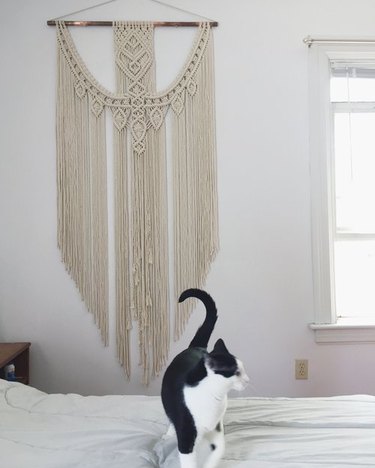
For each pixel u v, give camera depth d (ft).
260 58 7.86
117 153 7.61
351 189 8.01
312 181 7.82
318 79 7.82
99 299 7.60
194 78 7.73
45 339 7.63
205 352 3.58
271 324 7.81
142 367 7.62
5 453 3.47
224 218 7.79
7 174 7.63
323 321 7.78
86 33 7.68
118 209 7.59
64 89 7.63
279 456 3.52
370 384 7.84
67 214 7.60
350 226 8.04
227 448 3.67
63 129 7.60
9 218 7.63
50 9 7.68
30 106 7.64
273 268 7.82
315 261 7.79
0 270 7.62
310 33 7.89
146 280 7.60
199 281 7.71
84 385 7.64
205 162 7.73
